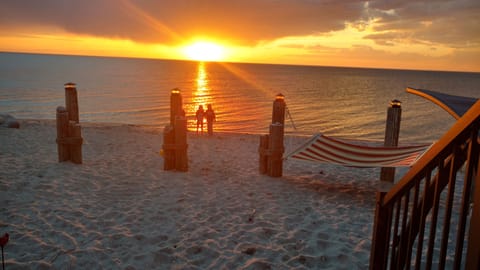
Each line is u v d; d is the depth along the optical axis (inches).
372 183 374.0
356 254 211.0
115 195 303.1
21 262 187.0
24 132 585.0
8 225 231.3
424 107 1803.6
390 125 360.5
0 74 3289.9
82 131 636.7
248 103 1791.3
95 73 4202.8
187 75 4704.7
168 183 343.9
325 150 358.3
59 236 219.8
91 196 297.3
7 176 332.5
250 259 201.2
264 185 349.4
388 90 2955.2
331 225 255.0
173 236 227.8
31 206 266.7
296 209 285.0
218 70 7608.3
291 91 2632.9
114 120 1198.3
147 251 206.4
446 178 97.4
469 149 81.1
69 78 3159.5
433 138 1055.6
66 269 184.1
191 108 1574.8
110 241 216.7
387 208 113.2
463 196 83.6
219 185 343.6
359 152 350.9
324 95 2363.4
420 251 100.1
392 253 116.6
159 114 1352.1
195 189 328.2
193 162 439.2
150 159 441.7
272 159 377.1
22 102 1507.1
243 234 234.1
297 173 405.1
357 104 1847.9
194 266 192.7
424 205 98.3
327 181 376.2
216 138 642.2
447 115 1526.8
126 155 458.9
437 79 6117.1
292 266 195.5
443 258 90.0
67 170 366.3
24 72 3722.9
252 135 694.5
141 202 287.9
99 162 413.1
